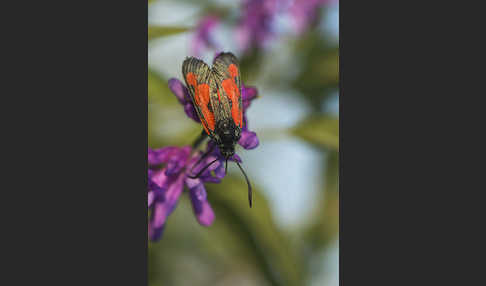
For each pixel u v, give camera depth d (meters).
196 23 0.24
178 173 0.23
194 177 0.23
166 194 0.23
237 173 0.24
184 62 0.23
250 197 0.23
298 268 0.24
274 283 0.24
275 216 0.25
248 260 0.24
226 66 0.23
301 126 0.25
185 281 0.24
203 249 0.24
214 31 0.24
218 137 0.22
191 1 0.24
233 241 0.24
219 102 0.23
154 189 0.23
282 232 0.24
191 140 0.23
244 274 0.24
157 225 0.23
